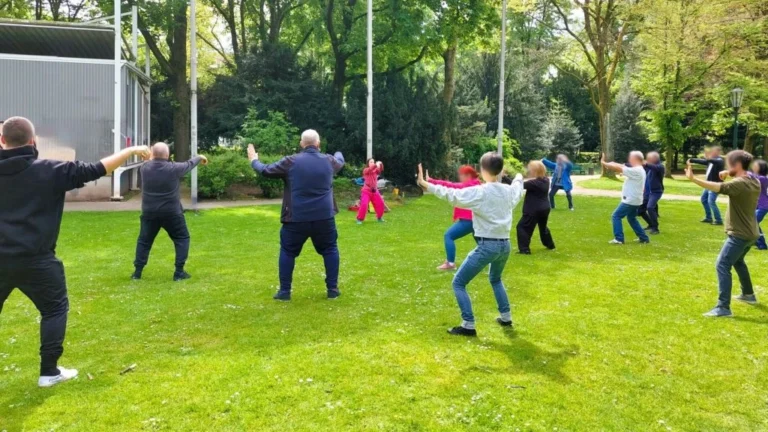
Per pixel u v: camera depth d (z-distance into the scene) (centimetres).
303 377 407
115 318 550
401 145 2269
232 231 1141
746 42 2812
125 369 422
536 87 4266
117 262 827
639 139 4384
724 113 3050
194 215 1390
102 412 355
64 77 1579
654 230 1170
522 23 3112
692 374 425
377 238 1075
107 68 1603
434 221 1344
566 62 3834
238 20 3275
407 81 2484
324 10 2572
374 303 610
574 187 2606
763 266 841
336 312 573
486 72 3816
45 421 344
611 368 434
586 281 723
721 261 580
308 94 2519
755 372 430
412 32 2369
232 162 1808
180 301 613
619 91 4578
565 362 445
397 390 388
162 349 466
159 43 3056
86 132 1605
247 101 2444
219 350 463
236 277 734
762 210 989
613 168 1023
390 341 484
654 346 484
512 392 388
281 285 623
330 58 2866
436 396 380
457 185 750
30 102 1565
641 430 341
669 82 3094
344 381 401
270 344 477
